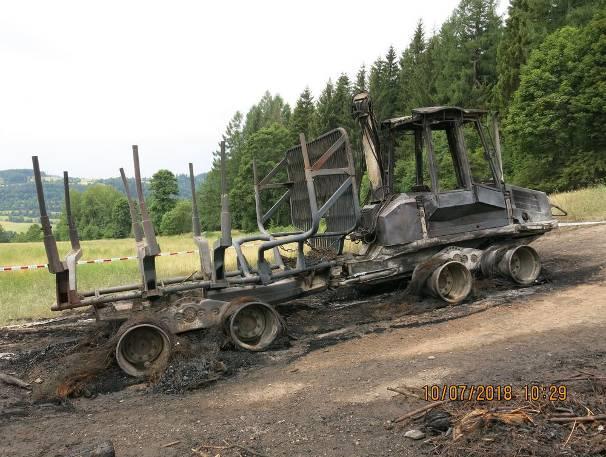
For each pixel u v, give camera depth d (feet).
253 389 18.07
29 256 69.56
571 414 13.78
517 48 126.52
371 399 16.05
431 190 27.35
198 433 15.01
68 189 22.31
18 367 22.84
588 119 97.30
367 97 28.68
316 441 13.89
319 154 27.22
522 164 113.80
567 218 52.95
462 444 12.89
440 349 19.85
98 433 15.52
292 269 25.18
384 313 25.85
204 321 22.17
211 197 229.66
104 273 47.96
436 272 25.68
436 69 175.52
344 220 25.91
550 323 21.43
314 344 22.56
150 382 19.48
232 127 257.34
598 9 109.91
